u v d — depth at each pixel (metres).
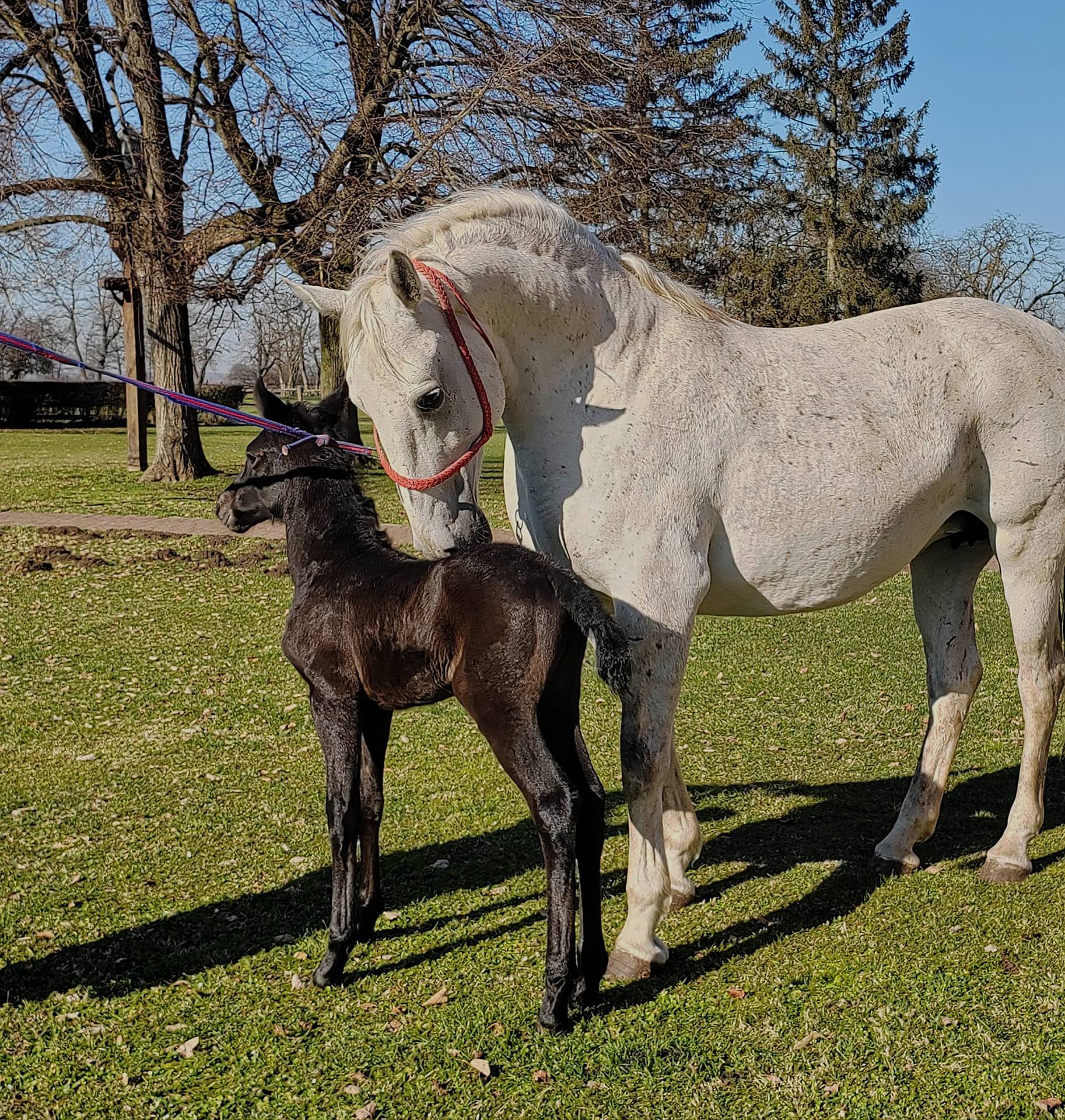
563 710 3.20
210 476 20.20
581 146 15.59
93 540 13.45
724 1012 3.20
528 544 3.75
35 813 4.98
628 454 3.45
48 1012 3.28
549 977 3.07
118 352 61.41
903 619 9.41
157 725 6.43
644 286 3.69
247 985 3.43
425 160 14.67
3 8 16.06
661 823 3.50
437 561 3.24
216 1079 2.92
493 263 3.37
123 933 3.80
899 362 3.85
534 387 3.51
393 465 3.29
